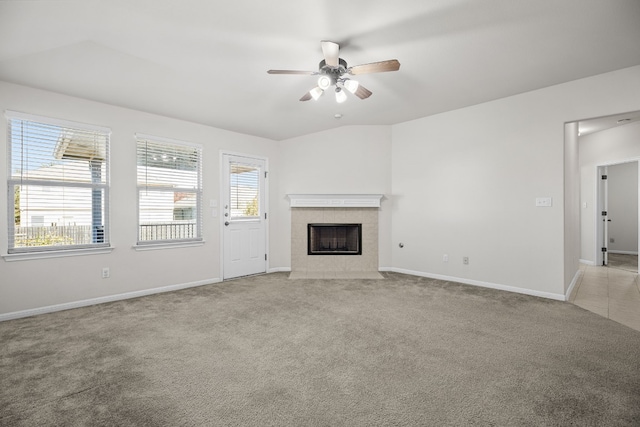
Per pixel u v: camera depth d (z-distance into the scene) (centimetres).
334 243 568
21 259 321
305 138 559
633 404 174
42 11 215
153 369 213
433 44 276
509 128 410
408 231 524
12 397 180
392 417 164
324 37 261
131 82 330
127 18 229
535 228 392
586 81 350
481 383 196
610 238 771
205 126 473
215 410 170
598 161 593
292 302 370
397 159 537
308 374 207
